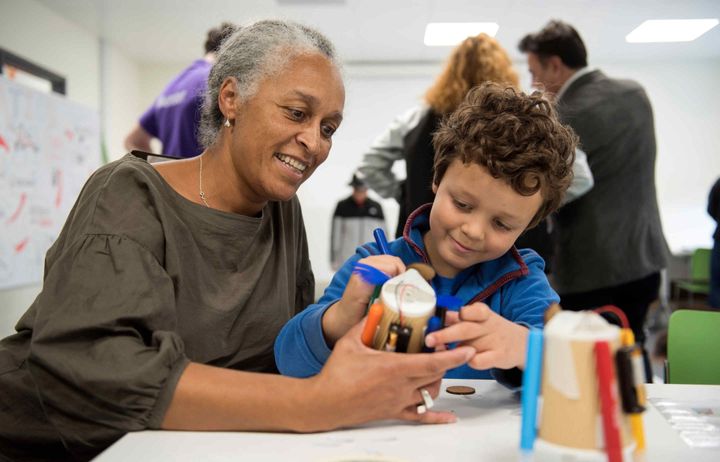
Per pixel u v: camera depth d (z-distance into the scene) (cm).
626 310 211
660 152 603
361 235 530
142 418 62
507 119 75
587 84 204
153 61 638
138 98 647
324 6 445
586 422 47
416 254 93
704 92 598
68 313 68
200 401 61
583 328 48
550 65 207
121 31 529
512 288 90
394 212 593
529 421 50
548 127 77
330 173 629
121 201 79
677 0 425
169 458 54
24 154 335
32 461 81
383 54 590
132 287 71
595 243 201
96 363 63
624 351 47
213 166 94
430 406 63
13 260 327
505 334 64
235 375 63
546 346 49
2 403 80
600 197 200
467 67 175
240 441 59
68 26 495
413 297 61
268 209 100
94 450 66
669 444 59
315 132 85
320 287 345
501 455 55
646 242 208
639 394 48
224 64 89
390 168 207
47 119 355
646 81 603
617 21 474
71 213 84
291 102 83
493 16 463
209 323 86
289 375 76
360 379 60
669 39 526
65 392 64
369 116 624
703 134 598
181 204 87
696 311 122
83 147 395
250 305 93
